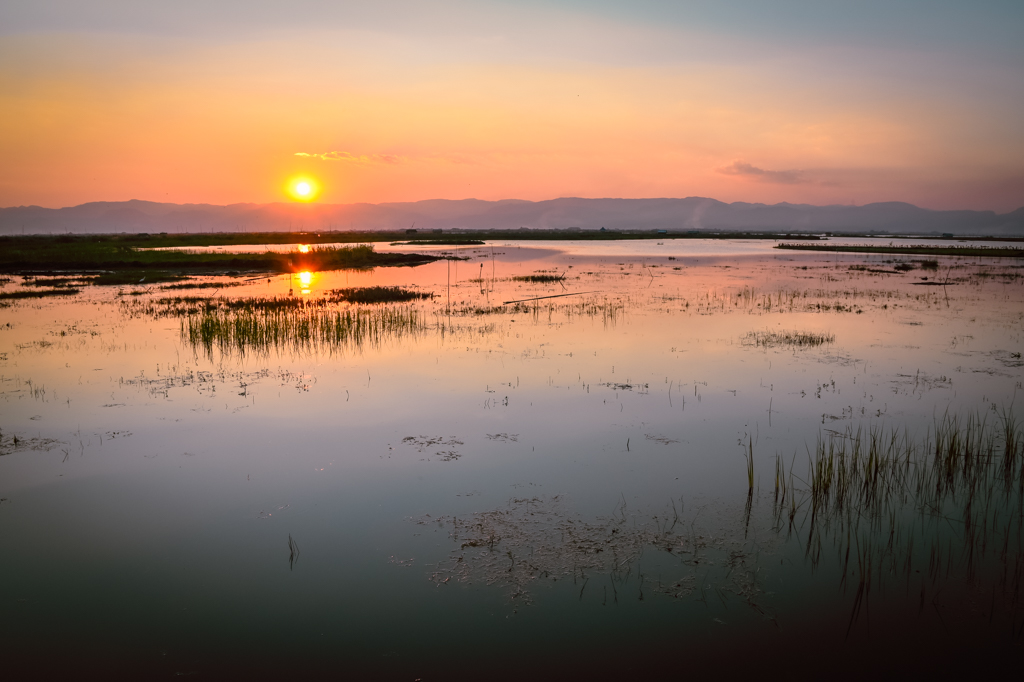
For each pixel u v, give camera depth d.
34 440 8.34
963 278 31.34
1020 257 51.19
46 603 4.95
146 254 42.28
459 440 8.34
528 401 10.01
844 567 5.38
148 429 8.77
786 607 4.86
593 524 6.10
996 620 4.70
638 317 18.30
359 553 5.61
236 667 4.28
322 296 23.20
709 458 7.73
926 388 10.71
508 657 4.35
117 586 5.16
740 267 39.47
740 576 5.25
